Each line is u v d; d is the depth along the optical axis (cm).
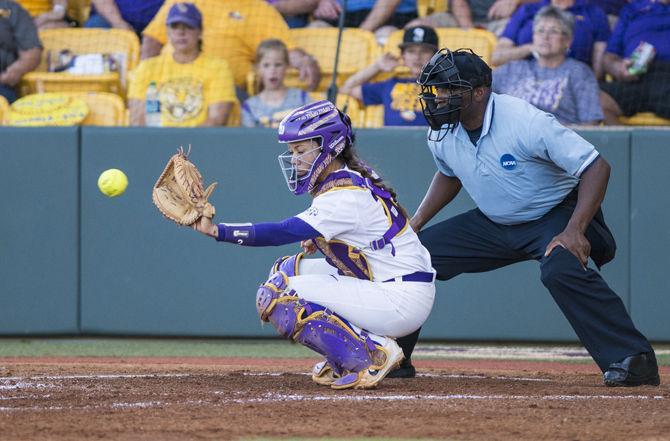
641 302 2742
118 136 2823
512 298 2791
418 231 1961
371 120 3197
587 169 1695
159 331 2839
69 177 2833
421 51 3150
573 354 2662
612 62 3167
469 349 2800
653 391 1692
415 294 1597
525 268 2788
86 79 3297
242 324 2827
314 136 1512
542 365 2389
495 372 2148
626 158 2739
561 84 3108
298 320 1593
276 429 1288
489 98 1761
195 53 3250
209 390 1670
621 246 2747
